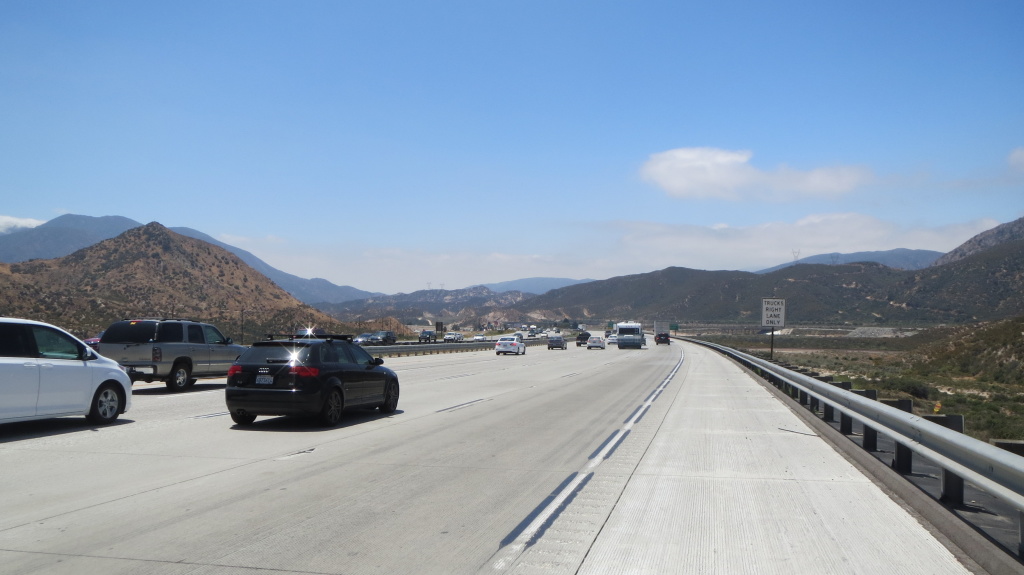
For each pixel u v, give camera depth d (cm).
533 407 1784
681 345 9288
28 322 1250
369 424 1445
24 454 1073
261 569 574
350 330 9881
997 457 575
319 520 719
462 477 934
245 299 9194
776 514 756
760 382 2720
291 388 1337
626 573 573
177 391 2091
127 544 635
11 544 633
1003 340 4894
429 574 567
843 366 5369
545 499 817
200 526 693
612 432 1359
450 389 2300
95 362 1354
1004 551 575
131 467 978
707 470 991
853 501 814
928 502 746
